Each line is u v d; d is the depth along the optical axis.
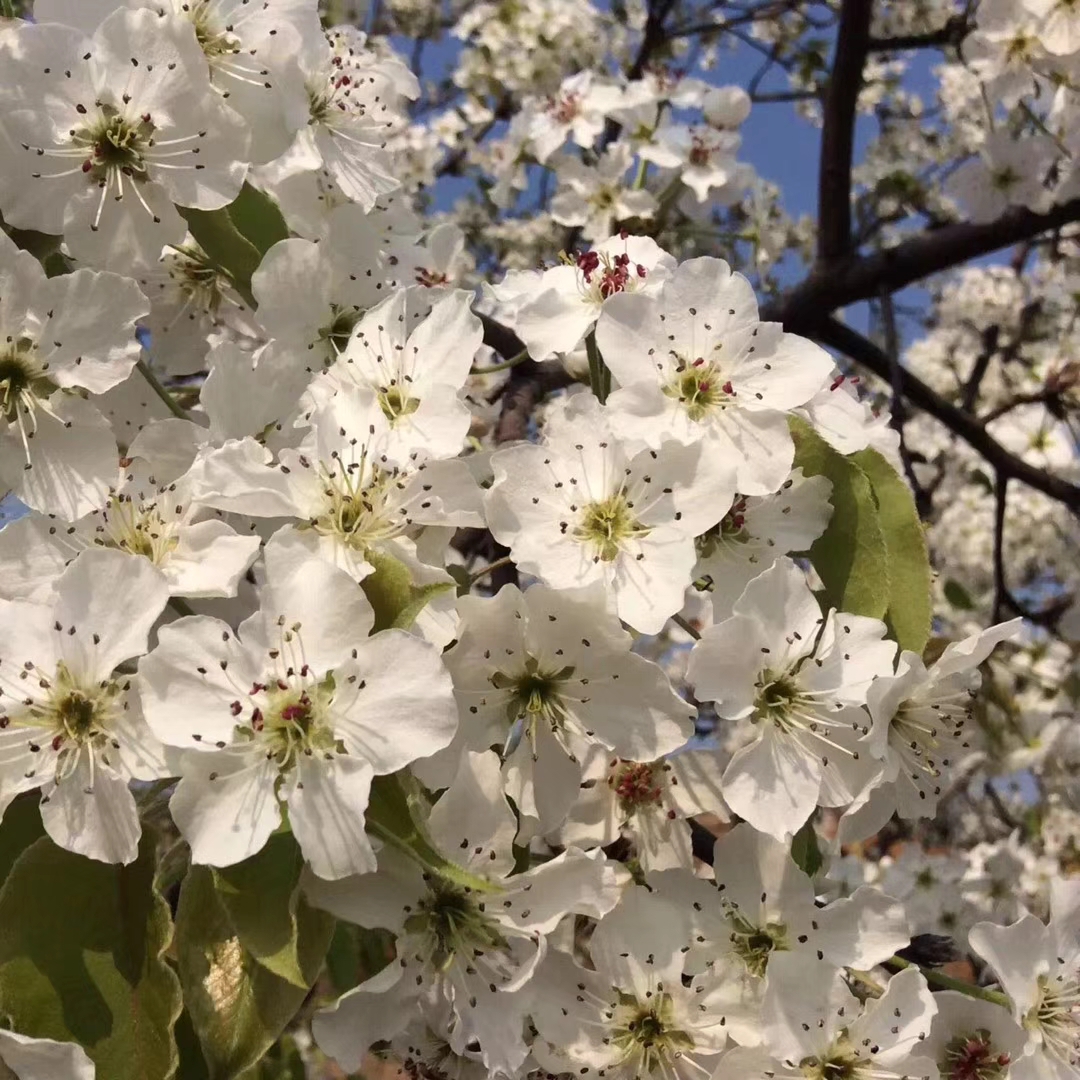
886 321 0.32
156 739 0.15
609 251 0.20
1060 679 0.40
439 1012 0.17
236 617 0.17
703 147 0.37
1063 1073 0.18
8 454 0.16
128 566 0.15
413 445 0.17
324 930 0.15
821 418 0.18
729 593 0.17
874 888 0.17
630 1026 0.16
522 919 0.15
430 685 0.14
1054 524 0.51
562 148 0.39
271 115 0.18
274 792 0.14
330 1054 0.15
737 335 0.17
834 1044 0.16
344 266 0.20
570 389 0.30
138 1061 0.14
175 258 0.21
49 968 0.14
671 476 0.17
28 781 0.14
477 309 0.28
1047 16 0.29
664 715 0.16
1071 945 0.19
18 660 0.15
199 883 0.15
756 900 0.17
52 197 0.17
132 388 0.18
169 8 0.18
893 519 0.18
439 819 0.15
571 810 0.18
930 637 0.18
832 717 0.17
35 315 0.16
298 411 0.18
